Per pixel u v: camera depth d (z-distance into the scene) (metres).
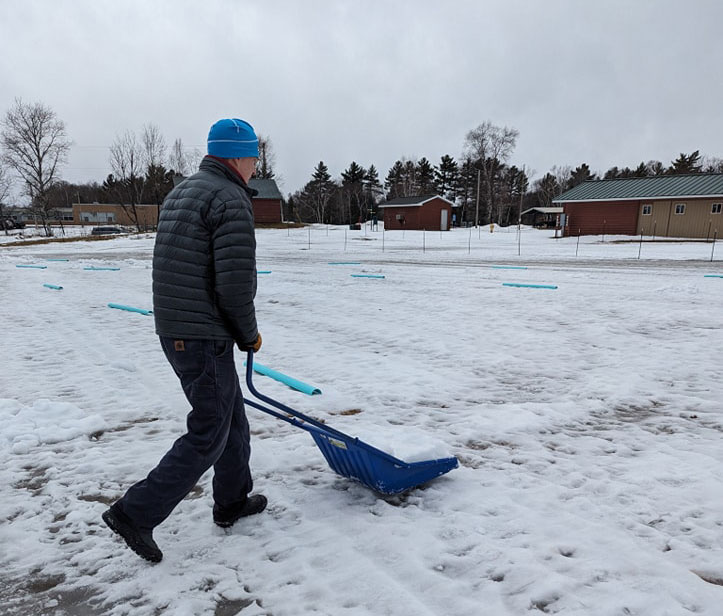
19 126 50.09
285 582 2.04
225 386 2.15
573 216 37.78
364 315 8.46
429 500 2.70
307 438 3.57
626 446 3.39
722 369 5.13
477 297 10.30
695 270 15.80
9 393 4.55
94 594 1.99
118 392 4.60
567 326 7.39
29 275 15.59
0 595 1.98
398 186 85.38
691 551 2.20
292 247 31.47
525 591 1.96
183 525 2.47
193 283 2.05
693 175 34.94
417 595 1.94
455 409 4.14
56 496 2.77
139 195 67.00
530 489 2.81
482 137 64.75
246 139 2.19
